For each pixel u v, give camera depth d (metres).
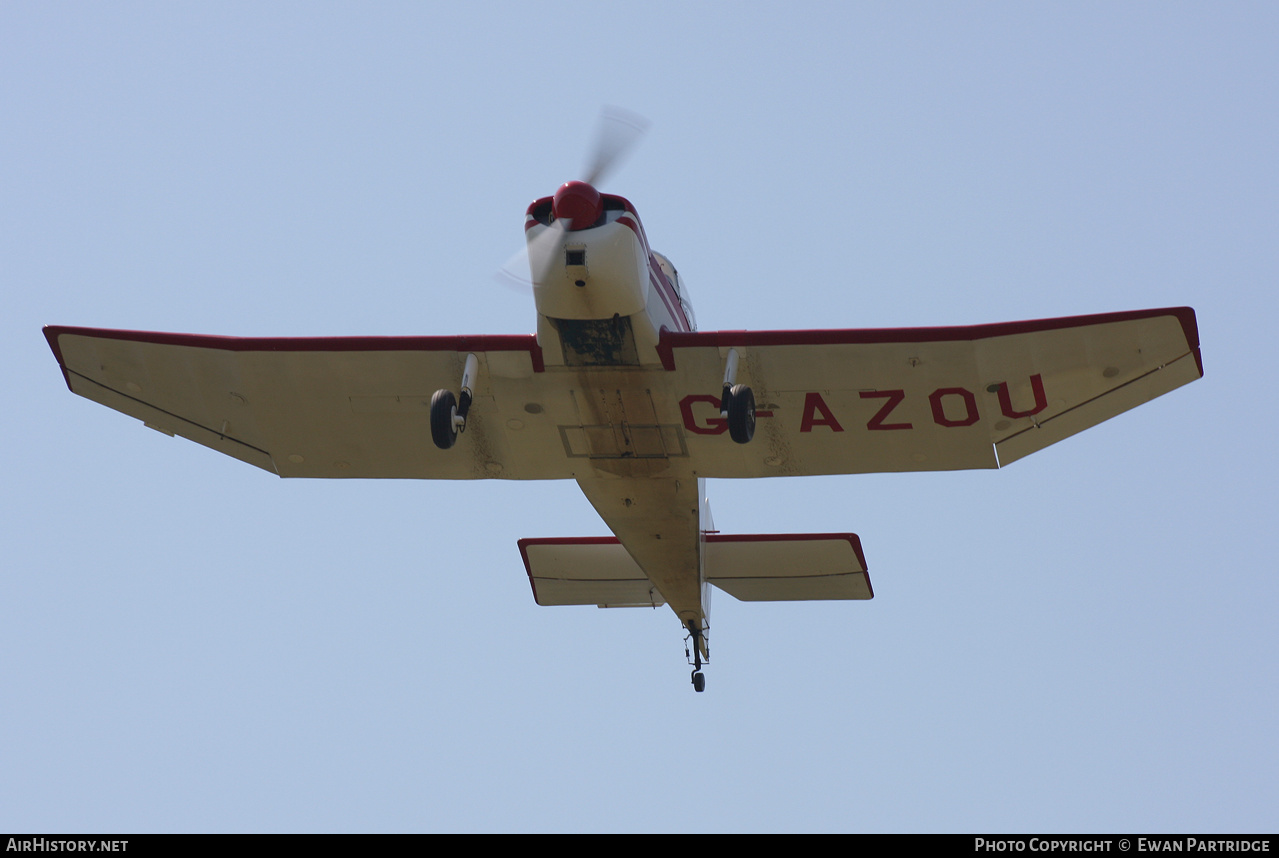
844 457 48.56
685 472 49.44
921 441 47.50
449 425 44.00
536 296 42.41
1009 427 46.62
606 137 41.94
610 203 41.72
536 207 41.53
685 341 44.16
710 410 46.44
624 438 48.12
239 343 46.78
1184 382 44.31
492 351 45.16
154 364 48.38
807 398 46.25
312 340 46.25
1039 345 43.97
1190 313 42.66
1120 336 43.47
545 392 46.44
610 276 41.28
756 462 48.84
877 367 44.91
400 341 45.50
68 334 48.00
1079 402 45.66
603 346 44.19
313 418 49.25
